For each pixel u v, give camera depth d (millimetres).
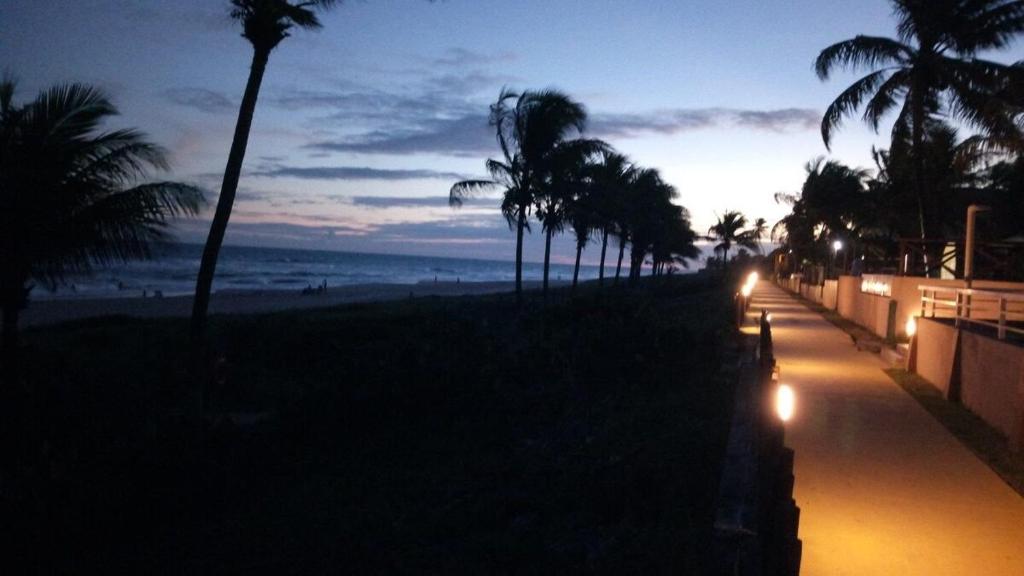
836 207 48969
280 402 16641
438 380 15711
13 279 13117
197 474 10625
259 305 51031
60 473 9547
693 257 95688
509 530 8898
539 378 17500
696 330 24766
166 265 118062
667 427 12578
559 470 11133
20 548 8281
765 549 4922
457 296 60344
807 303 44844
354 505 10344
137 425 12391
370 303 48031
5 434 11391
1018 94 23891
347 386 15133
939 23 24625
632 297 42219
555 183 36438
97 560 8547
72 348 22500
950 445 10820
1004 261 24547
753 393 9477
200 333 14531
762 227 85562
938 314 19312
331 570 8062
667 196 65938
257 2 13984
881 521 7812
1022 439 10289
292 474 11898
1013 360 11055
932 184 29297
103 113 13594
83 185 13164
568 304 28312
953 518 7918
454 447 13211
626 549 7789
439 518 9492
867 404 13680
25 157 12883
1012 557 6949
